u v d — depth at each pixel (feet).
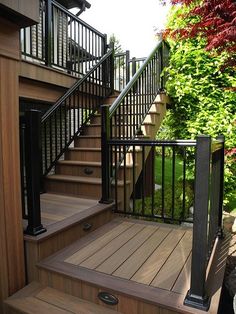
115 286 5.34
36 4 5.67
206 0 7.98
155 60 14.11
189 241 7.58
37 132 6.50
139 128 12.58
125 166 9.97
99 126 14.26
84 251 6.93
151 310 4.94
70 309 5.35
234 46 8.21
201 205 4.62
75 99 14.14
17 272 6.19
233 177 13.25
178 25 11.91
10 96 5.89
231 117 13.10
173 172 8.72
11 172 6.02
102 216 8.93
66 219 7.70
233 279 6.99
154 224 9.00
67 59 15.14
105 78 16.76
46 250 6.59
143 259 6.50
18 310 5.43
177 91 14.01
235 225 11.93
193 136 13.88
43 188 11.09
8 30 5.67
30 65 11.99
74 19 15.07
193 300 4.74
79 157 12.67
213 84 13.34
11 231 6.04
